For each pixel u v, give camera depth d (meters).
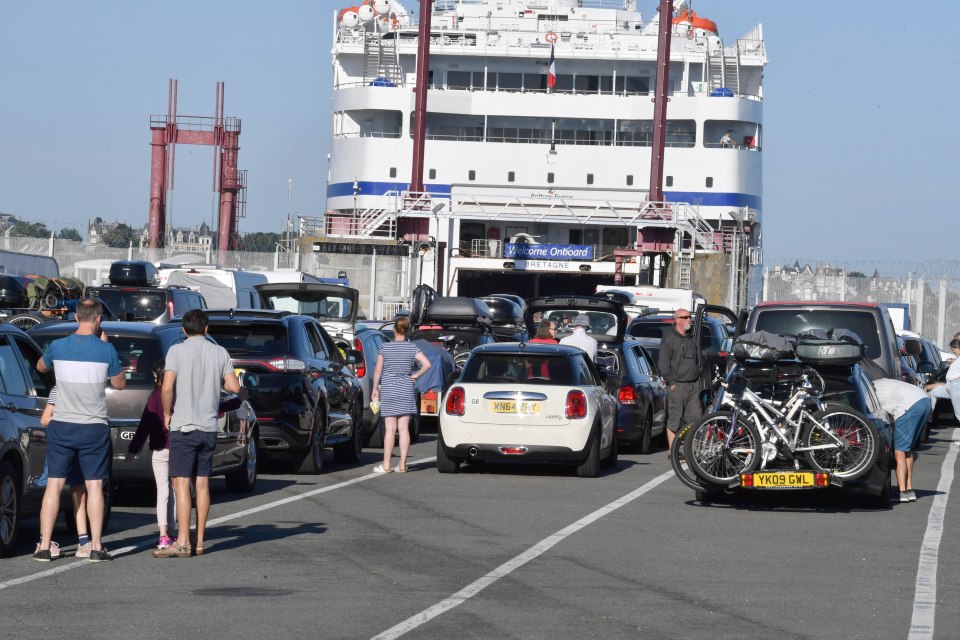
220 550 23.41
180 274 79.19
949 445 51.53
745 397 29.91
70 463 22.03
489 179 135.25
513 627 17.11
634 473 38.41
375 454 44.09
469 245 136.62
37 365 22.22
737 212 130.50
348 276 126.19
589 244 139.25
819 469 29.48
